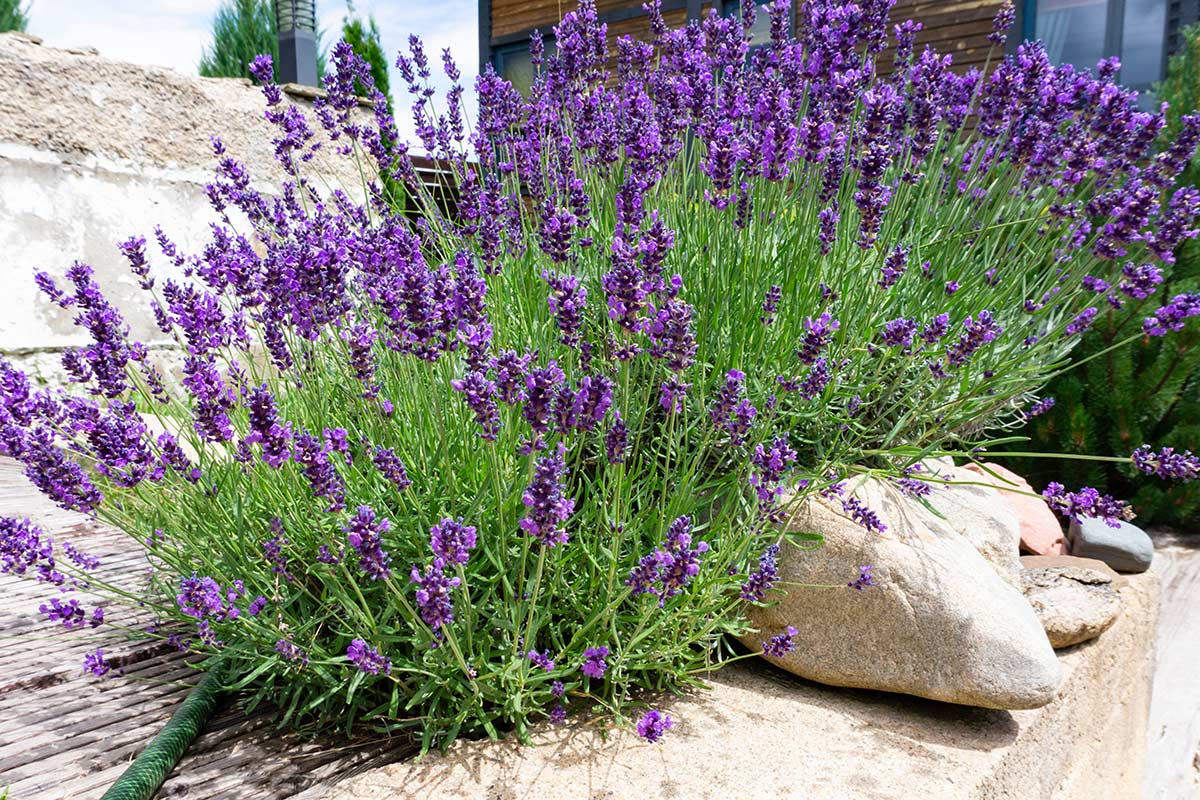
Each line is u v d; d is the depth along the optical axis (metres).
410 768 0.80
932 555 1.02
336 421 1.05
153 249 2.06
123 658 0.97
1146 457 0.95
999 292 1.35
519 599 0.79
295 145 1.26
